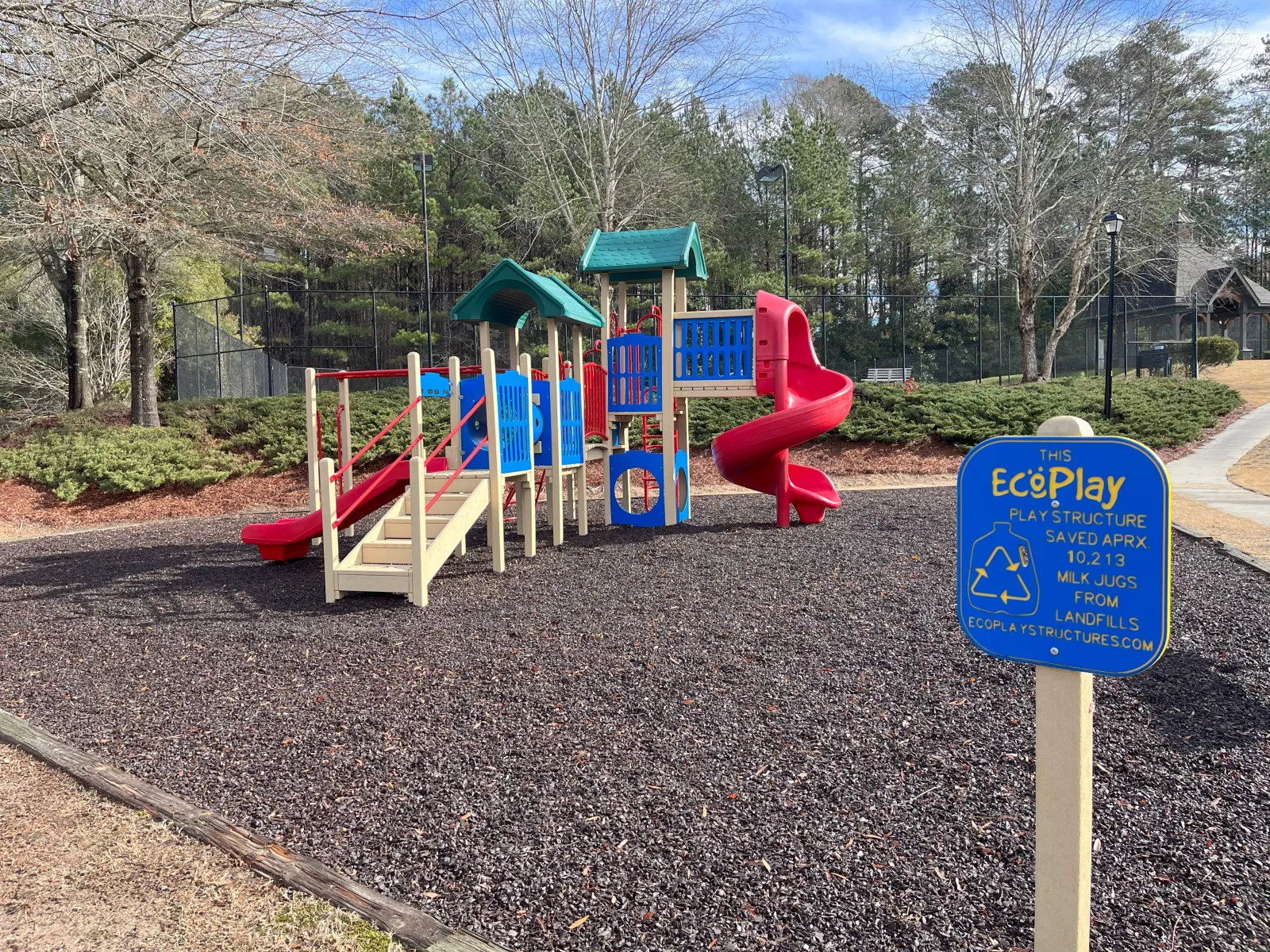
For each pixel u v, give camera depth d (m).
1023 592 1.85
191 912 2.55
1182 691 4.09
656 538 8.90
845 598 5.93
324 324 30.67
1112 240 15.38
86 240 13.07
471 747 3.76
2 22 6.76
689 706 4.14
